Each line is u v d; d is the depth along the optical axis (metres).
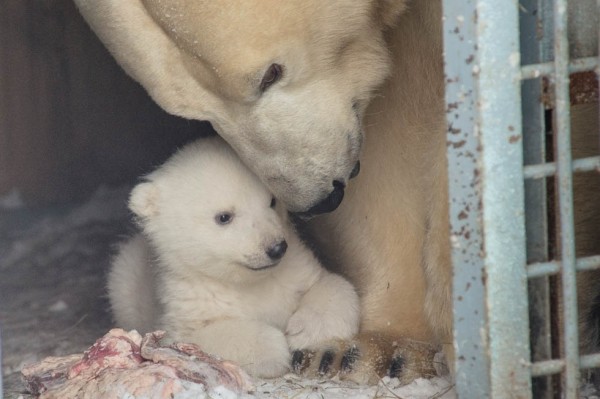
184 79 7.97
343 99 8.27
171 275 9.59
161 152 15.73
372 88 8.53
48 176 17.17
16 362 10.20
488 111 6.10
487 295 6.19
